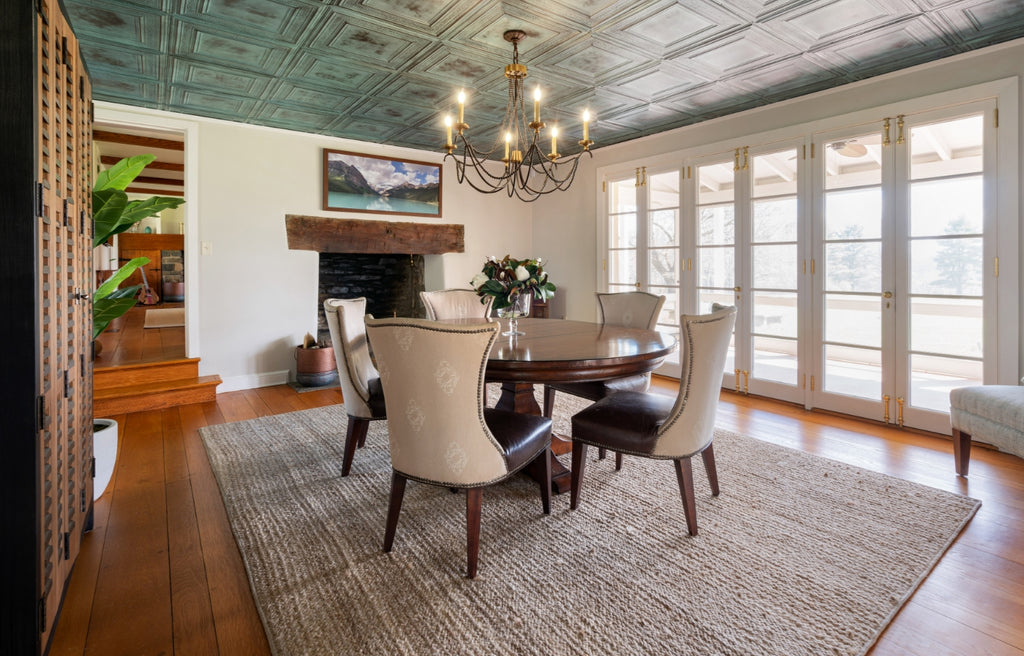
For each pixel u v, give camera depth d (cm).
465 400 168
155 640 143
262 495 236
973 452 289
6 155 113
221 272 426
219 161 420
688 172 447
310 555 185
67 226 155
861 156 343
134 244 990
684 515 214
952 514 212
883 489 237
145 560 183
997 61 287
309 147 462
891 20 257
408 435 178
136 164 244
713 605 156
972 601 158
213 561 184
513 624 148
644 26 261
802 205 375
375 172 496
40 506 120
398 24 257
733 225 420
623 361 205
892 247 331
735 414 365
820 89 355
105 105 374
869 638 141
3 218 114
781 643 139
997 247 292
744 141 406
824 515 212
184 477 258
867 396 350
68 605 157
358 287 596
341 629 146
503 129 448
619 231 516
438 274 552
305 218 460
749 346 416
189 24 257
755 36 273
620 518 212
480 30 263
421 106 383
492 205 582
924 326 323
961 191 304
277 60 300
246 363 442
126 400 368
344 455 260
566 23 257
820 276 368
